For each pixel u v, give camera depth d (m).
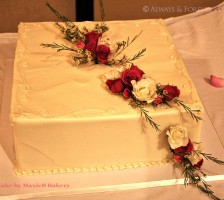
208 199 1.63
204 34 2.56
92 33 1.86
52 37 2.02
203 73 2.25
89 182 1.66
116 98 1.64
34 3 2.88
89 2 2.80
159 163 1.72
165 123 1.60
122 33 2.06
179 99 1.64
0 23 2.95
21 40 1.99
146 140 1.64
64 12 2.94
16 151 1.62
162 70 1.81
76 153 1.64
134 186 1.66
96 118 1.55
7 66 2.27
